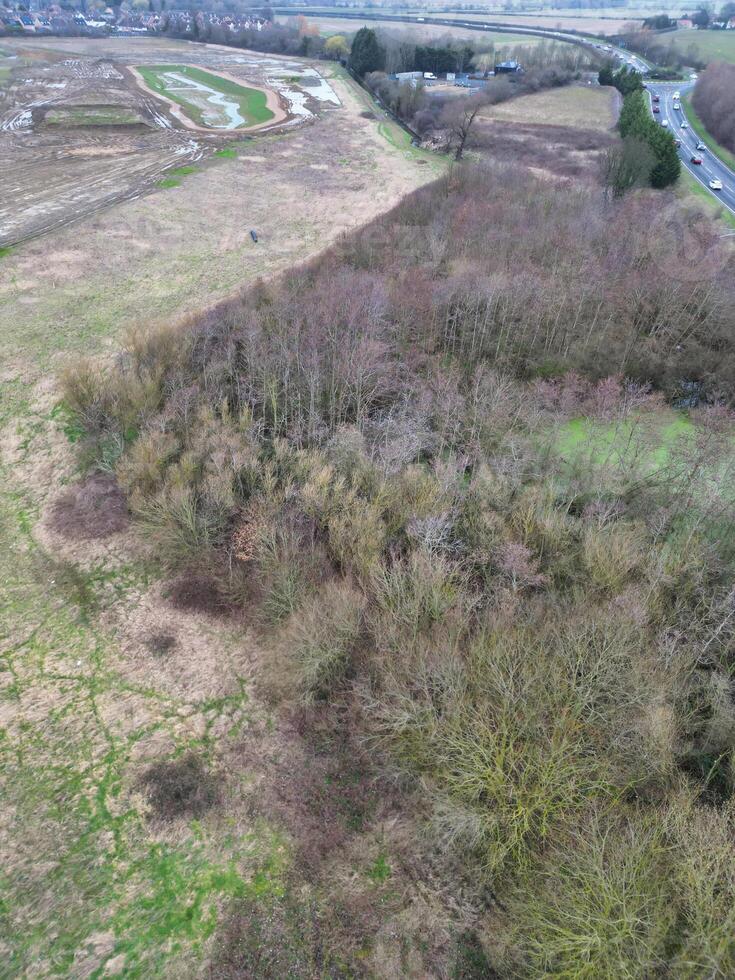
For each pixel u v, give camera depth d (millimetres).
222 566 38781
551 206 71625
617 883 21297
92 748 31562
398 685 28391
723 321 52812
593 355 53406
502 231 63438
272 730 32281
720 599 33312
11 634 36469
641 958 20078
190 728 32469
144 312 62469
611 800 25047
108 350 57031
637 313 55531
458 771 26047
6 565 40094
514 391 48906
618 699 26688
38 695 33688
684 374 53469
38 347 57031
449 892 25844
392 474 39406
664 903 21406
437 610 31391
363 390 46781
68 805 29438
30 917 26062
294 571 34406
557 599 34062
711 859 21391
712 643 31438
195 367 48656
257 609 36688
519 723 26234
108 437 46062
